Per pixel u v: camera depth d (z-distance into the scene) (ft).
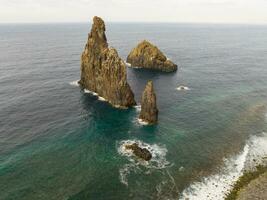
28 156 185.26
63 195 150.41
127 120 244.01
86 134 218.59
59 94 313.12
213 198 153.38
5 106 276.21
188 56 620.90
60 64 500.33
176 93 327.88
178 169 177.68
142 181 164.86
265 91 351.25
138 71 435.12
